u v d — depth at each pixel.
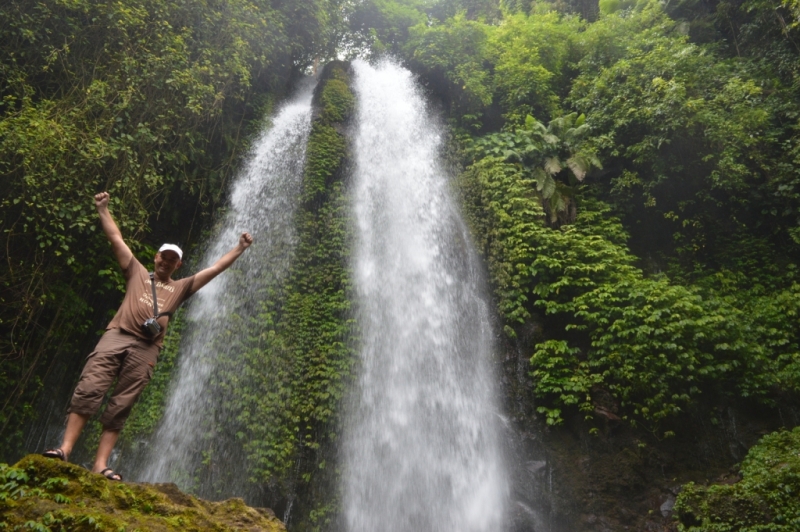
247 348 9.64
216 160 12.25
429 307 10.96
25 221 8.33
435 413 9.70
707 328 8.96
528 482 8.71
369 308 10.41
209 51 10.93
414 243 11.79
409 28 16.30
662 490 8.46
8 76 8.88
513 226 11.14
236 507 3.64
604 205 12.12
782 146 11.54
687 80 12.47
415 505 8.74
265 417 8.85
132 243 8.88
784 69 12.91
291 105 14.61
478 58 15.37
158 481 8.38
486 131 14.58
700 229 11.91
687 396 8.56
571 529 8.33
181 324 10.04
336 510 8.27
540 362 9.51
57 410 9.02
